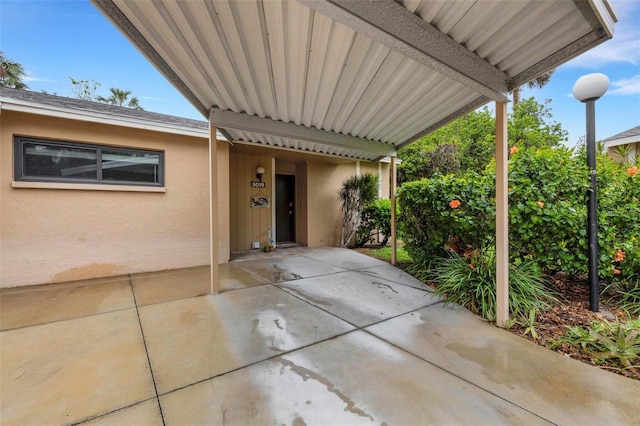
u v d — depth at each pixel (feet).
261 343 8.56
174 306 11.57
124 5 6.38
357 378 6.85
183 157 18.65
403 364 7.47
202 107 12.30
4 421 5.44
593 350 7.91
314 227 27.58
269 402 6.01
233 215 23.88
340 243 28.68
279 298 12.66
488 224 12.79
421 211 16.12
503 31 7.17
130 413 5.68
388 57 8.54
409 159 50.75
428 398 6.14
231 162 23.70
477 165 51.44
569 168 11.44
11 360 7.54
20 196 14.32
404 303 12.14
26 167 14.46
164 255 18.07
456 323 10.09
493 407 5.85
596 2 6.12
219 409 5.81
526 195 11.59
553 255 11.76
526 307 10.28
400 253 23.70
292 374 7.01
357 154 23.18
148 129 16.79
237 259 21.21
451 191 14.24
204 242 19.47
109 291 13.55
